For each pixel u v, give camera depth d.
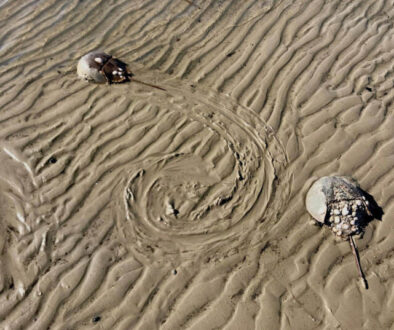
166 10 2.68
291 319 1.80
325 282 1.88
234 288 1.86
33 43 2.51
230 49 2.50
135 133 2.20
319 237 1.97
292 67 2.43
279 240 1.96
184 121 2.24
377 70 2.44
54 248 1.93
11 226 1.97
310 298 1.84
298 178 2.10
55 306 1.82
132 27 2.60
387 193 2.06
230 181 2.09
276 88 2.36
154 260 1.91
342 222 1.95
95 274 1.87
